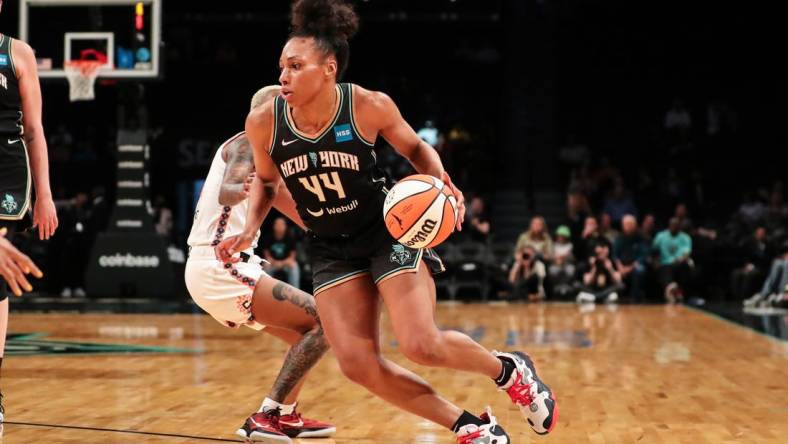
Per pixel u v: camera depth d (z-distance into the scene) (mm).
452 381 5566
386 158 16750
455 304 12789
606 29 19969
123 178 13031
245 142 3863
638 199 17531
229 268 4016
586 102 19875
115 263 13023
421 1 19797
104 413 4473
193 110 18984
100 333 8492
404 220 3129
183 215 18344
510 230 16828
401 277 3279
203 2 19750
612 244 13875
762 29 19562
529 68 17547
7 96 3568
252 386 5387
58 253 14172
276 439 3730
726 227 15305
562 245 13781
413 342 3236
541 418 3455
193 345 7582
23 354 6879
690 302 13359
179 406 4688
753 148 18531
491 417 3379
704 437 3951
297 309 3959
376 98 3283
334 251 3402
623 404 4809
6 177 3539
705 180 17984
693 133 19438
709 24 19781
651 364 6480
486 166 17656
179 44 19281
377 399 4930
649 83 19844
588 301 13305
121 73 12461
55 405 4695
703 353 7148
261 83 19172
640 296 13711
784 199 17438
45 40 12422
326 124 3240
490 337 8266
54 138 17859
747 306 12453
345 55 3262
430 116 19172
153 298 13055
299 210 3428
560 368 6254
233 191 3732
